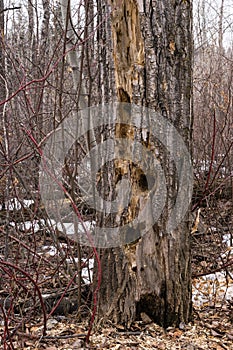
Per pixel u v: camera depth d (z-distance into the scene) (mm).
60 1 4301
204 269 3844
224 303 3191
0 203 4270
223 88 6512
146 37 2414
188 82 2539
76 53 4297
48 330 2670
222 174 5688
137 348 2377
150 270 2553
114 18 2432
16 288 2811
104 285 2654
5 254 3336
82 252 3799
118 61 2461
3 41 3428
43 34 5426
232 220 4613
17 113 3988
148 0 2395
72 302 3018
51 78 4379
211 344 2461
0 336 2559
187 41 2510
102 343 2428
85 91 4195
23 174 4105
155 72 2439
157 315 2611
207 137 6129
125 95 2482
